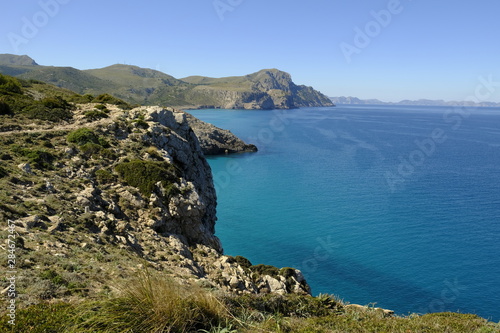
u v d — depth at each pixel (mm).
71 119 45938
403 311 40281
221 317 10969
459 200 80062
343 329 13164
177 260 25156
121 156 37875
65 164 32438
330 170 112188
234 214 70812
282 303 15930
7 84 56625
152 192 33281
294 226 64750
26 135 35719
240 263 32906
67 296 12320
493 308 41094
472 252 54375
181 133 55500
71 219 22906
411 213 71312
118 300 9969
